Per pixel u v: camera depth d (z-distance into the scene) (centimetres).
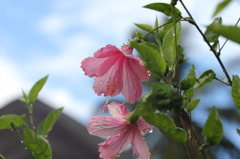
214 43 65
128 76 69
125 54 66
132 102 69
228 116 374
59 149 303
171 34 63
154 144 386
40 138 58
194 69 61
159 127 54
